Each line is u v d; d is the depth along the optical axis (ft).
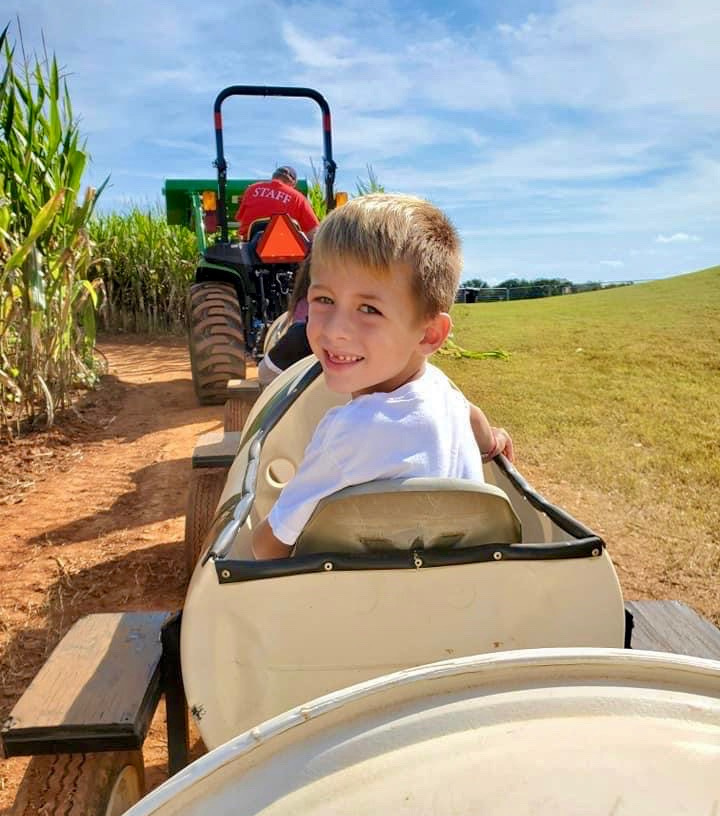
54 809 4.54
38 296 19.90
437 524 4.83
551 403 22.36
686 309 45.03
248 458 6.61
